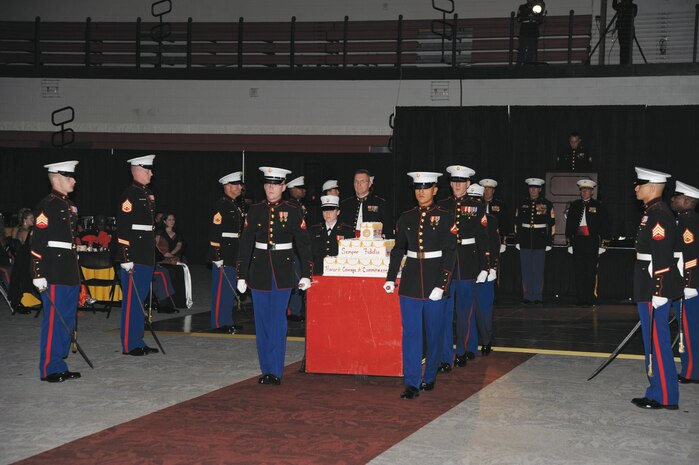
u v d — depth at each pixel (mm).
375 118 17125
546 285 15266
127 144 18188
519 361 8586
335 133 17312
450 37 17375
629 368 8219
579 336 10383
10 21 19969
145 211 8688
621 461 5141
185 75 17812
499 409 6457
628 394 7016
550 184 15078
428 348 7098
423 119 16156
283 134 17562
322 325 7512
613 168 15344
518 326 11312
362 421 6039
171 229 13305
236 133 17703
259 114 17625
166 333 10227
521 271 14477
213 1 20375
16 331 10312
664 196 15109
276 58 19219
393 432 5750
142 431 5719
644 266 6570
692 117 14992
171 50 19531
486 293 8891
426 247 6836
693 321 7492
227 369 7938
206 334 10148
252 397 6770
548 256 15211
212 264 10492
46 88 18203
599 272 14727
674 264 6586
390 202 17734
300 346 9367
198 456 5152
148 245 8695
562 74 15992
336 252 9438
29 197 18688
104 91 18047
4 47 19688
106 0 20547
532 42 16703
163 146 18094
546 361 8586
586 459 5172
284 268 7305
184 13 20422
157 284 12211
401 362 7371
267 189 7375
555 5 18938
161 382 7320
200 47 19344
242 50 18297
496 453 5273
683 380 7578
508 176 15844
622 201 15297
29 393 6867
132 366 8062
